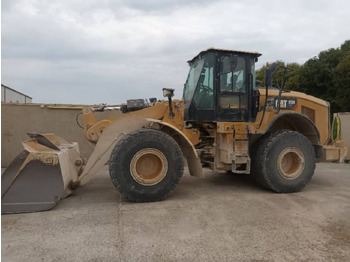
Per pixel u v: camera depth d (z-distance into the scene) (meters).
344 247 2.94
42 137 4.48
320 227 3.46
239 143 5.10
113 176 4.28
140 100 5.52
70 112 8.76
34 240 3.02
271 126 5.25
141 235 3.17
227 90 5.35
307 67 20.66
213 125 5.40
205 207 4.17
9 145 8.36
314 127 5.48
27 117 8.48
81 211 3.98
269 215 3.85
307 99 5.75
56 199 4.04
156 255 2.73
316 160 5.66
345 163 9.51
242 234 3.22
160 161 4.50
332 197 4.81
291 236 3.19
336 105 19.89
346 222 3.63
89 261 2.61
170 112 5.10
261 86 6.13
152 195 4.41
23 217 3.73
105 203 4.38
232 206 4.23
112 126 4.68
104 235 3.16
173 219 3.66
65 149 4.66
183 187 5.49
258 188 5.46
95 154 4.63
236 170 5.24
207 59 5.36
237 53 5.40
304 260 2.67
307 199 4.67
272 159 5.02
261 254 2.78
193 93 5.41
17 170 4.02
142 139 4.37
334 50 22.08
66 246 2.89
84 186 5.53
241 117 5.43
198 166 4.84
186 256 2.72
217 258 2.69
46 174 4.08
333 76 19.61
